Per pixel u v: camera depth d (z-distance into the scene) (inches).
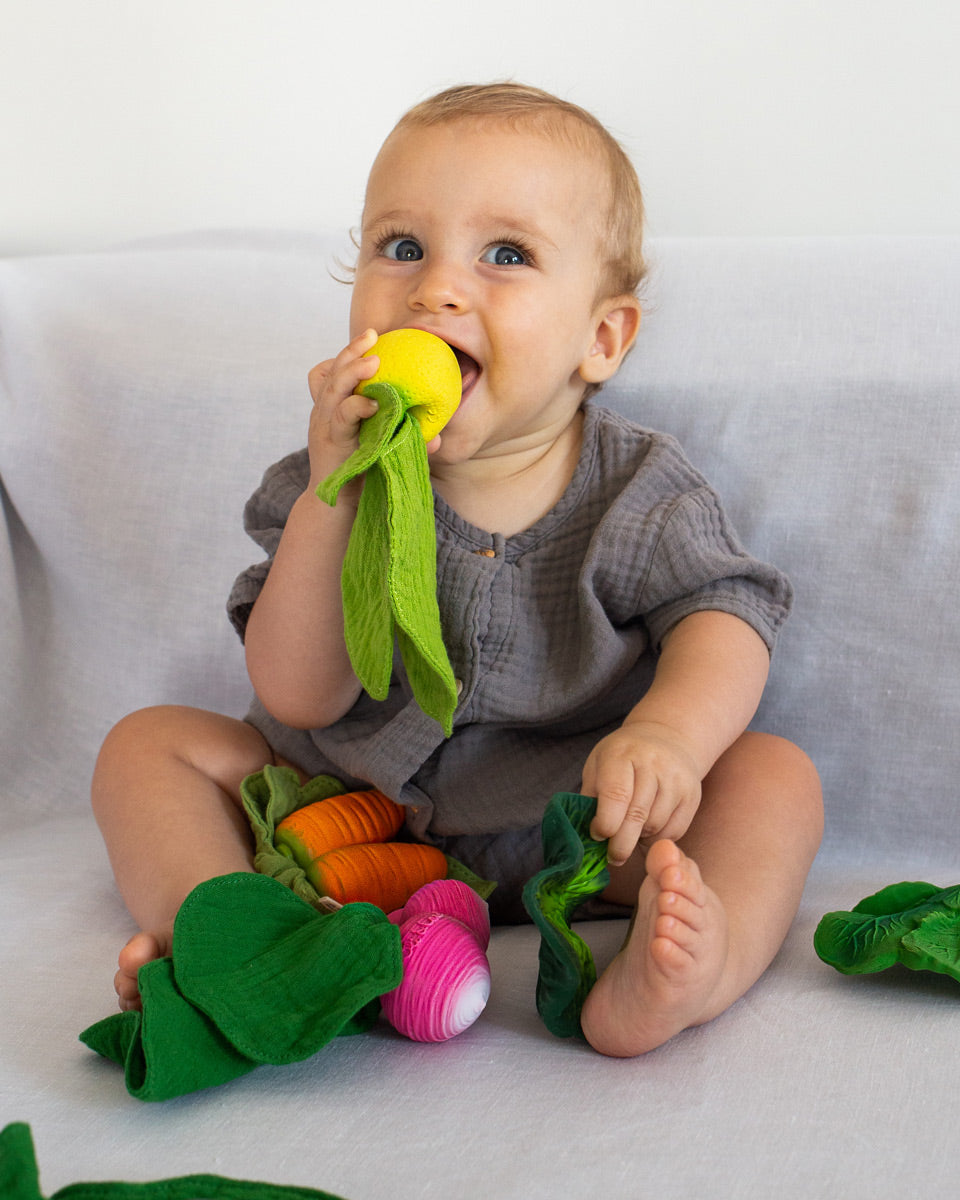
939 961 31.3
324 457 36.1
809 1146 24.9
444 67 63.0
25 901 38.9
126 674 54.2
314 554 38.6
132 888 36.6
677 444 43.6
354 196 64.8
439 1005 29.8
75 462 55.0
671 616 39.9
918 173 59.7
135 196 66.7
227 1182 22.7
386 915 34.1
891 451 46.6
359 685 41.8
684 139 61.2
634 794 32.1
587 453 42.8
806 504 47.0
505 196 38.1
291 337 55.6
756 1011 31.4
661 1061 28.9
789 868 35.2
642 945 28.5
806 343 48.3
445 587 40.9
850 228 60.7
